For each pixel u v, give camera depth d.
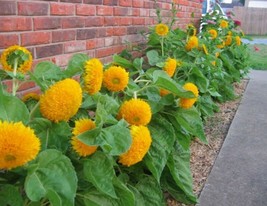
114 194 1.44
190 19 6.20
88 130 1.37
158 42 4.02
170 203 2.68
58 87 1.37
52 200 1.18
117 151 1.42
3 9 2.19
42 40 2.54
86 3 3.02
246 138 4.18
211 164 3.43
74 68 1.80
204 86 3.54
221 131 4.38
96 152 1.51
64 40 2.79
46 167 1.25
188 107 2.25
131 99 1.85
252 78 8.19
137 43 4.09
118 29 3.62
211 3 9.35
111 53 3.53
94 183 1.44
